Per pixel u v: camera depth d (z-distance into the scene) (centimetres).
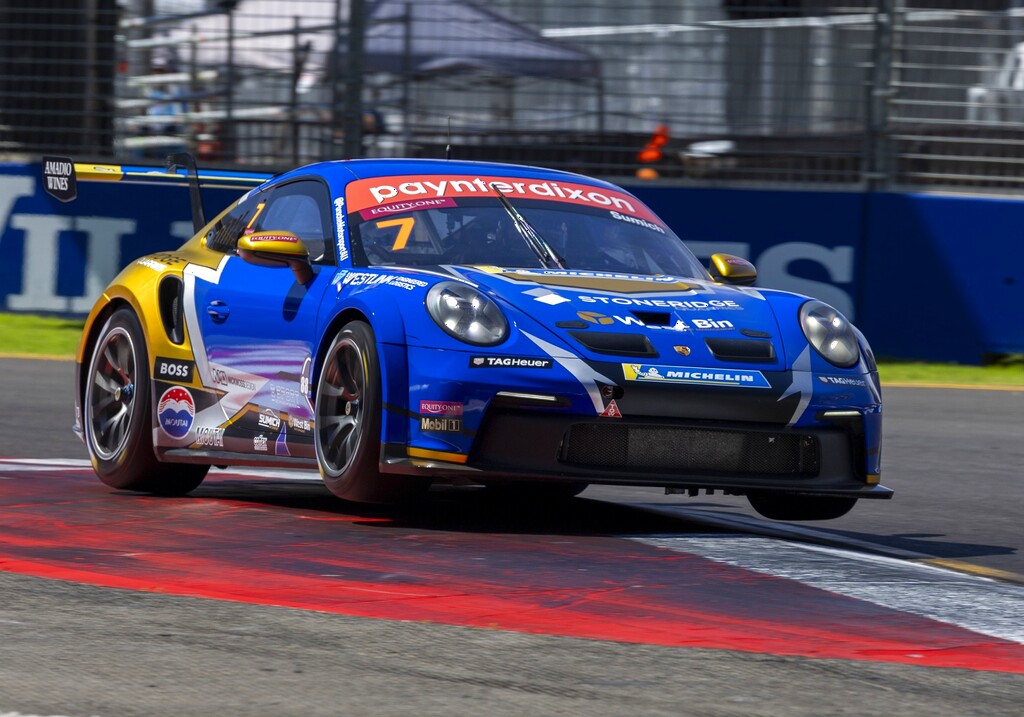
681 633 1207
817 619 1282
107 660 1080
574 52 4372
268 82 4503
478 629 1198
